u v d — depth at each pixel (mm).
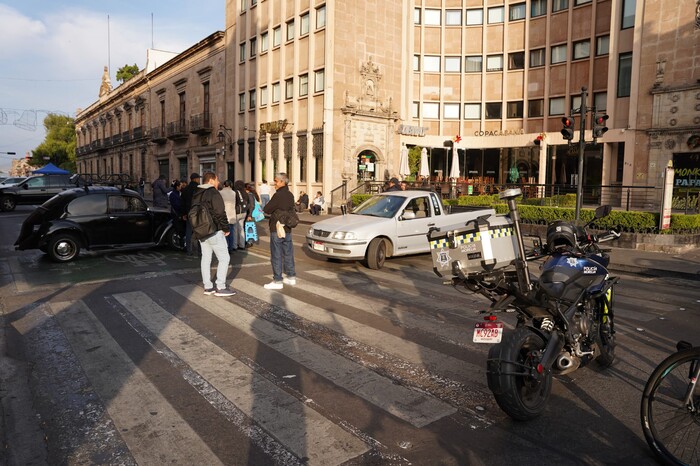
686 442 3129
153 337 5824
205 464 3242
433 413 3979
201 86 42469
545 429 3754
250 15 35875
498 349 3719
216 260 11328
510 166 34344
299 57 31359
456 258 3887
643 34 24203
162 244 12852
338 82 29078
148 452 3389
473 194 28297
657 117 23734
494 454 3396
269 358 5164
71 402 4164
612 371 4957
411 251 11164
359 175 30516
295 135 31625
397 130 32156
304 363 5031
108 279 9141
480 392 4387
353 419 3863
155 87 50938
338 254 10391
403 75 32344
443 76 36000
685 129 22719
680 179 22922
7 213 25000
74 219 11203
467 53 35688
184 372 4785
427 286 8758
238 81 37469
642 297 8352
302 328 6199
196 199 7781
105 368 4891
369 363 5047
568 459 3348
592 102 30312
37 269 10133
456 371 4855
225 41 39000
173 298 7703
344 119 29219
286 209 8414
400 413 3973
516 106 34562
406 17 32500
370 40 30438
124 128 60219
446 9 35781
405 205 11195
